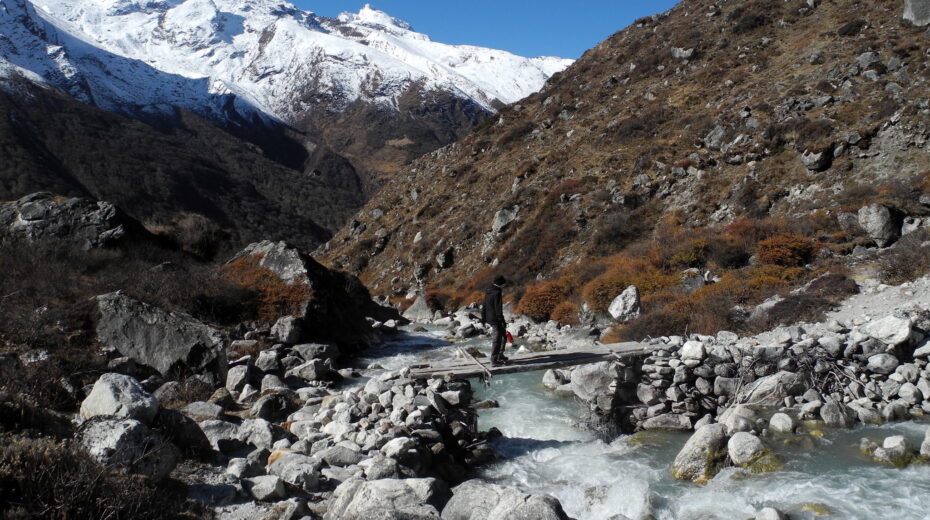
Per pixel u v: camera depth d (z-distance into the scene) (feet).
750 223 77.92
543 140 152.35
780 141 96.58
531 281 104.12
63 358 35.32
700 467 26.66
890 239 62.23
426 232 152.15
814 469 25.64
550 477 27.96
